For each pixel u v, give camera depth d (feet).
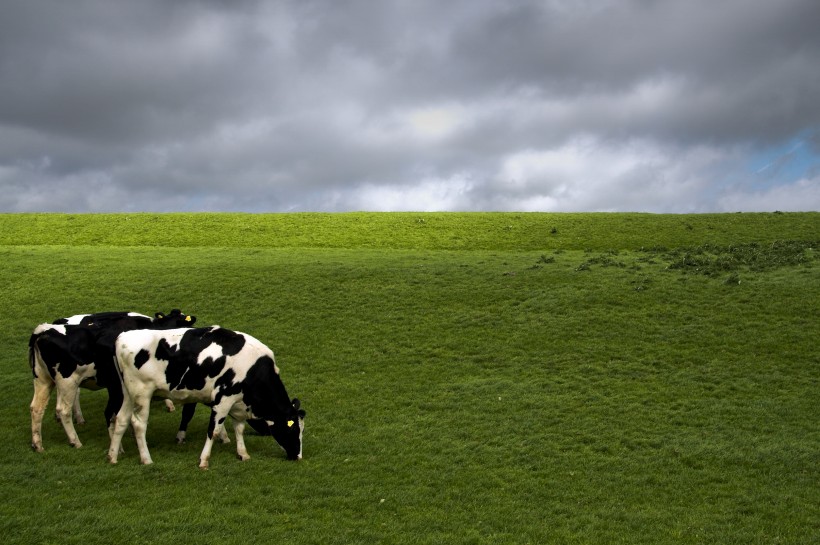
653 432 55.57
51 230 164.25
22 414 60.44
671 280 100.32
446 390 67.36
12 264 121.29
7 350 81.46
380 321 90.63
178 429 55.83
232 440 54.19
